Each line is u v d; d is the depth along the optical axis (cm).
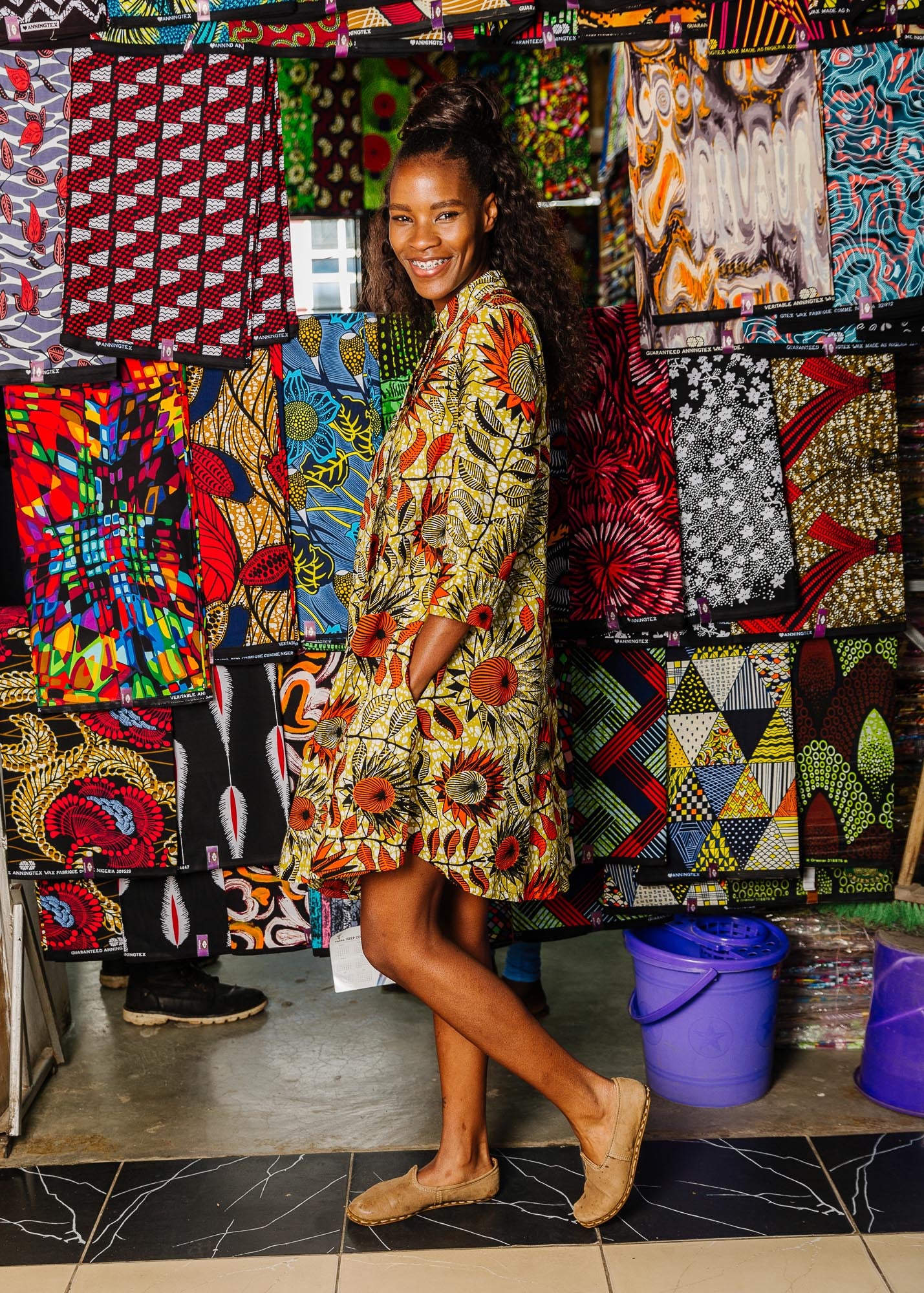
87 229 215
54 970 261
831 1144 210
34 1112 228
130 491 225
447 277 174
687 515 230
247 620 230
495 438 161
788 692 234
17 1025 217
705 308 225
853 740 239
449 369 167
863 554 234
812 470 231
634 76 222
